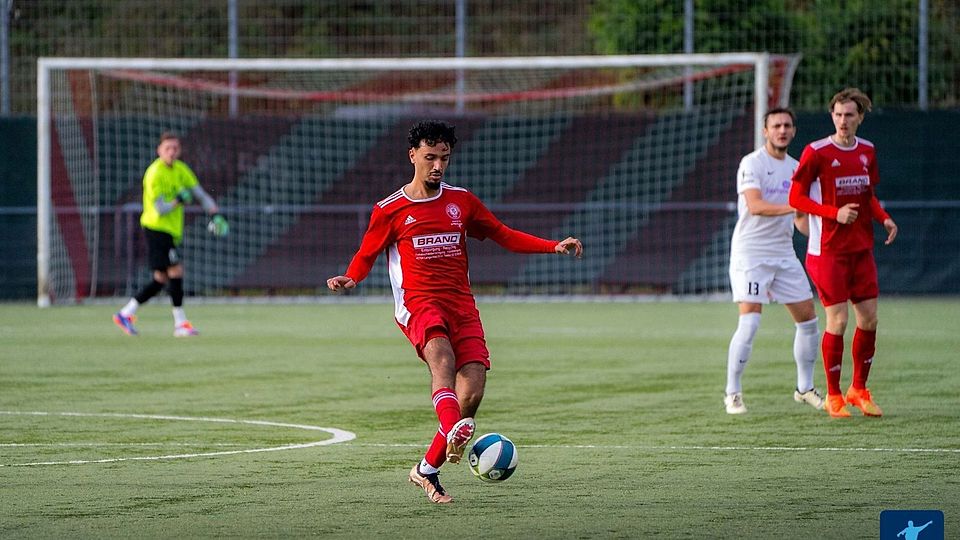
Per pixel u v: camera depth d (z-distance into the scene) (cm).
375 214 2100
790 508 1967
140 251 7144
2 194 7156
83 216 6988
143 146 7350
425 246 2080
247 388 3553
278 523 1872
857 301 2975
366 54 7894
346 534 1802
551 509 1970
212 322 5856
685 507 1980
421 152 2084
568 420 2952
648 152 7362
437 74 7788
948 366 3984
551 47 7875
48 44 7475
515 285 7275
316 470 2312
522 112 7731
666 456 2458
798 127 6962
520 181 7494
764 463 2373
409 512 1950
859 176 2956
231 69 6512
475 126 7512
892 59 7106
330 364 4156
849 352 4372
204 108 7700
